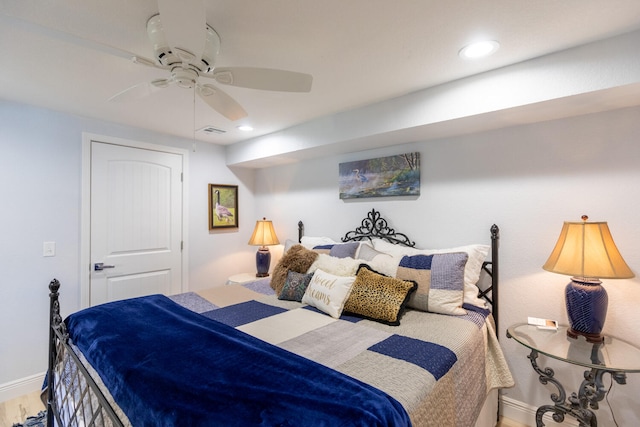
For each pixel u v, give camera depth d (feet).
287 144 9.63
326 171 10.48
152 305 6.12
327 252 8.59
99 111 8.07
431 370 4.14
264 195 12.81
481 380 5.49
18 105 7.52
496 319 6.94
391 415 3.05
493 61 5.40
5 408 7.12
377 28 4.44
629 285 5.55
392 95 6.92
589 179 5.93
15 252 7.54
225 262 12.12
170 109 7.92
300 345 4.88
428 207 8.09
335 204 10.25
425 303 6.33
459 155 7.56
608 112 5.74
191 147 11.07
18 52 5.07
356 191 9.47
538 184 6.49
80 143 8.52
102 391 3.90
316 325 5.76
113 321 5.24
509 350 6.84
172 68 4.26
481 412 5.50
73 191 8.42
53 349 5.69
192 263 11.13
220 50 5.01
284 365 3.82
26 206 7.68
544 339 5.58
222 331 4.98
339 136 8.15
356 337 5.20
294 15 4.14
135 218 9.68
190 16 3.18
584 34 4.57
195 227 11.23
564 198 6.20
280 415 2.90
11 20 3.98
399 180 8.52
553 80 5.11
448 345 4.91
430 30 4.50
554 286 6.31
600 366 4.64
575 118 6.07
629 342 5.50
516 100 5.46
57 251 8.16
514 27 4.41
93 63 5.45
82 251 8.59
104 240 9.02
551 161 6.34
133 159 9.60
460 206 7.56
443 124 6.61
